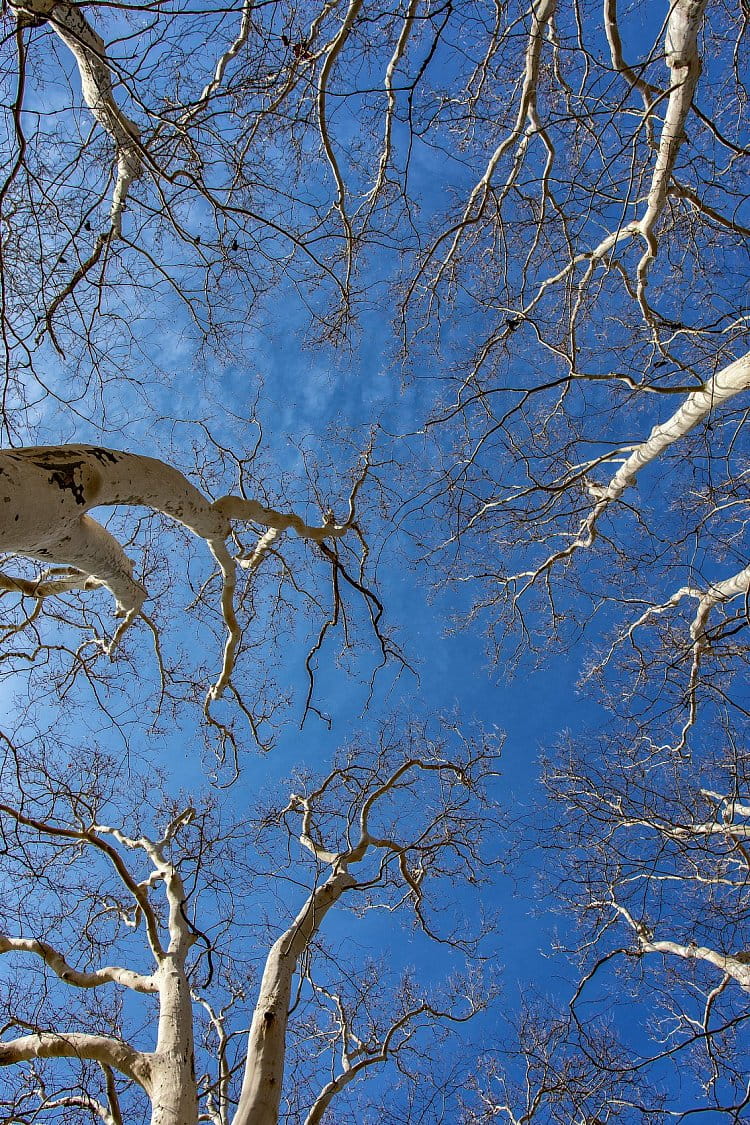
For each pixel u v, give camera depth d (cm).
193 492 630
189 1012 600
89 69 514
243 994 891
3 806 611
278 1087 553
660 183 595
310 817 880
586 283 730
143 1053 561
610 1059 728
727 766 718
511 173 633
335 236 607
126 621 796
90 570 615
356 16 525
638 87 548
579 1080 766
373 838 791
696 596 855
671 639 806
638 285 686
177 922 700
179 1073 542
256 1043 576
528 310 718
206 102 500
